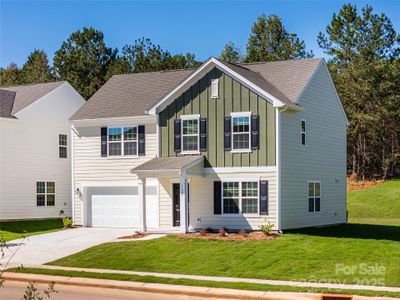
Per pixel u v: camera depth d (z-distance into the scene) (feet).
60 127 140.87
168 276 71.77
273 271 71.87
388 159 205.16
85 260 83.25
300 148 106.42
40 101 136.05
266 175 98.63
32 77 250.57
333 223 120.06
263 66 117.60
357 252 78.95
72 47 232.12
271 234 93.97
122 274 73.31
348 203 177.47
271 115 98.63
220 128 102.53
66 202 140.97
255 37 225.56
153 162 104.37
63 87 142.20
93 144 118.42
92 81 223.51
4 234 112.27
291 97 104.27
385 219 154.30
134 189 115.24
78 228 116.57
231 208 100.94
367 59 201.16
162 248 86.84
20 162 131.13
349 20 206.80
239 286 64.28
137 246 88.99
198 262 78.28
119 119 114.83
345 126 128.57
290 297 58.95
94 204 118.73
